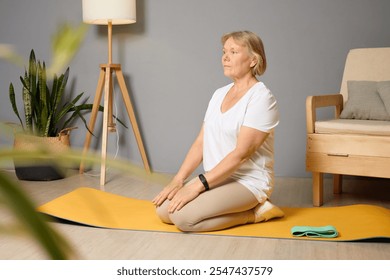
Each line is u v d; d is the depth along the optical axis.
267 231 2.30
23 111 4.07
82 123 3.98
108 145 3.96
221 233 2.28
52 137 3.56
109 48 3.60
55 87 3.68
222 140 2.37
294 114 3.66
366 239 2.21
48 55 3.96
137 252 2.06
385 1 3.46
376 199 3.05
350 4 3.51
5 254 2.03
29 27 3.97
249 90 2.34
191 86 3.79
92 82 3.94
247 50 2.35
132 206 2.74
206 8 3.71
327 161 2.83
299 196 3.12
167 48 3.80
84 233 2.30
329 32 3.55
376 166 2.72
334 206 2.88
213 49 3.73
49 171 3.49
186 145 3.86
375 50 3.32
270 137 2.40
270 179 2.42
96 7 3.40
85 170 3.87
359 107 3.11
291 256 2.01
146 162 3.81
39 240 0.21
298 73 3.62
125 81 3.90
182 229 2.28
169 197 2.38
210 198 2.26
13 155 0.24
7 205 0.21
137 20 3.83
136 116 3.91
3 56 0.25
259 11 3.63
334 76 3.57
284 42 3.62
